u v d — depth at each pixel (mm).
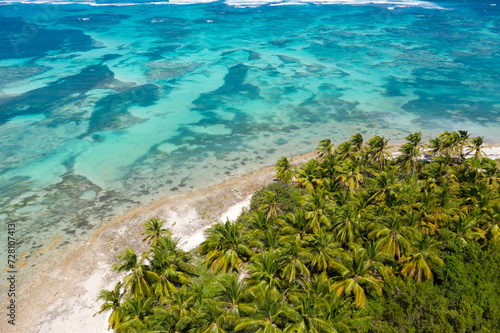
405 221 31906
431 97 83688
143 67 106688
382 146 46750
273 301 25016
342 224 31922
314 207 33906
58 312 31312
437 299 26453
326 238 30250
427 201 34250
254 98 83875
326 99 83000
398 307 26438
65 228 42625
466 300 26484
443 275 28938
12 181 52781
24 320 30688
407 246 29188
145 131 68312
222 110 77625
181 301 27047
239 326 24094
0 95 86312
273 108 78312
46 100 83312
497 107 77250
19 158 59188
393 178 38781
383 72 101062
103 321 30188
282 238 31906
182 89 89750
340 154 46938
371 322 26016
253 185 49375
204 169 55000
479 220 32594
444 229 32250
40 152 61031
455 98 82875
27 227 42906
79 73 102125
